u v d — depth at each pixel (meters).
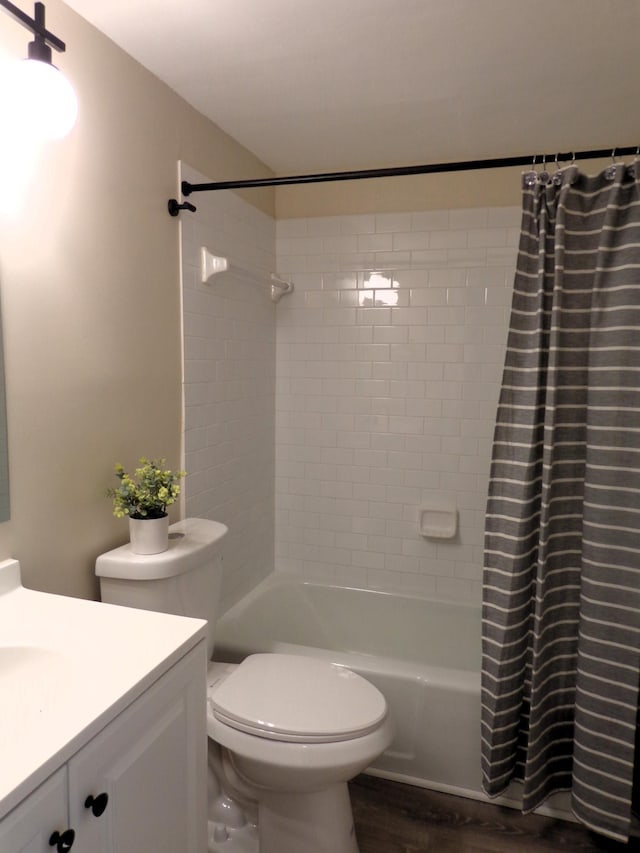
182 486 1.96
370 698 1.53
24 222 1.26
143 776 0.94
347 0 1.36
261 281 2.55
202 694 1.12
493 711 1.71
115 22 1.45
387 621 2.62
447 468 2.59
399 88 1.82
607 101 1.91
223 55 1.62
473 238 2.46
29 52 1.14
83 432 1.47
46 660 0.98
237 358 2.35
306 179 1.78
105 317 1.54
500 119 2.05
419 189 2.52
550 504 1.69
